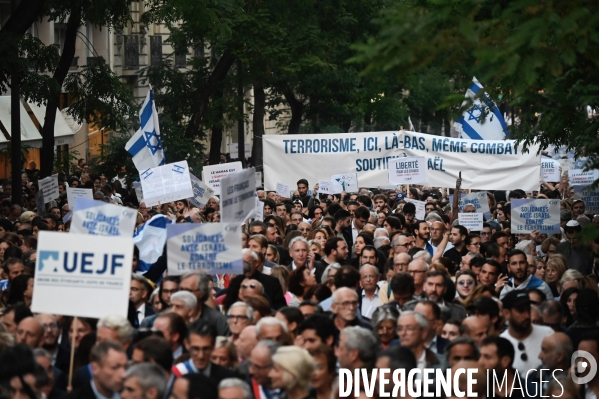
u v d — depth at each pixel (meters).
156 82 40.69
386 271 14.84
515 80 8.75
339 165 29.00
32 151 44.84
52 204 27.48
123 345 9.27
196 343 9.02
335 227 19.33
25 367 8.09
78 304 9.84
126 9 28.95
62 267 9.86
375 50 8.91
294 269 14.86
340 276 12.84
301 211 23.14
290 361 8.18
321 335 9.55
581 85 12.23
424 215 23.33
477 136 28.02
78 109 31.92
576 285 13.66
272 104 48.47
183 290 11.08
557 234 20.22
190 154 37.78
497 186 27.61
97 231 11.55
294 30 37.94
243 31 37.16
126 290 9.86
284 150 29.23
